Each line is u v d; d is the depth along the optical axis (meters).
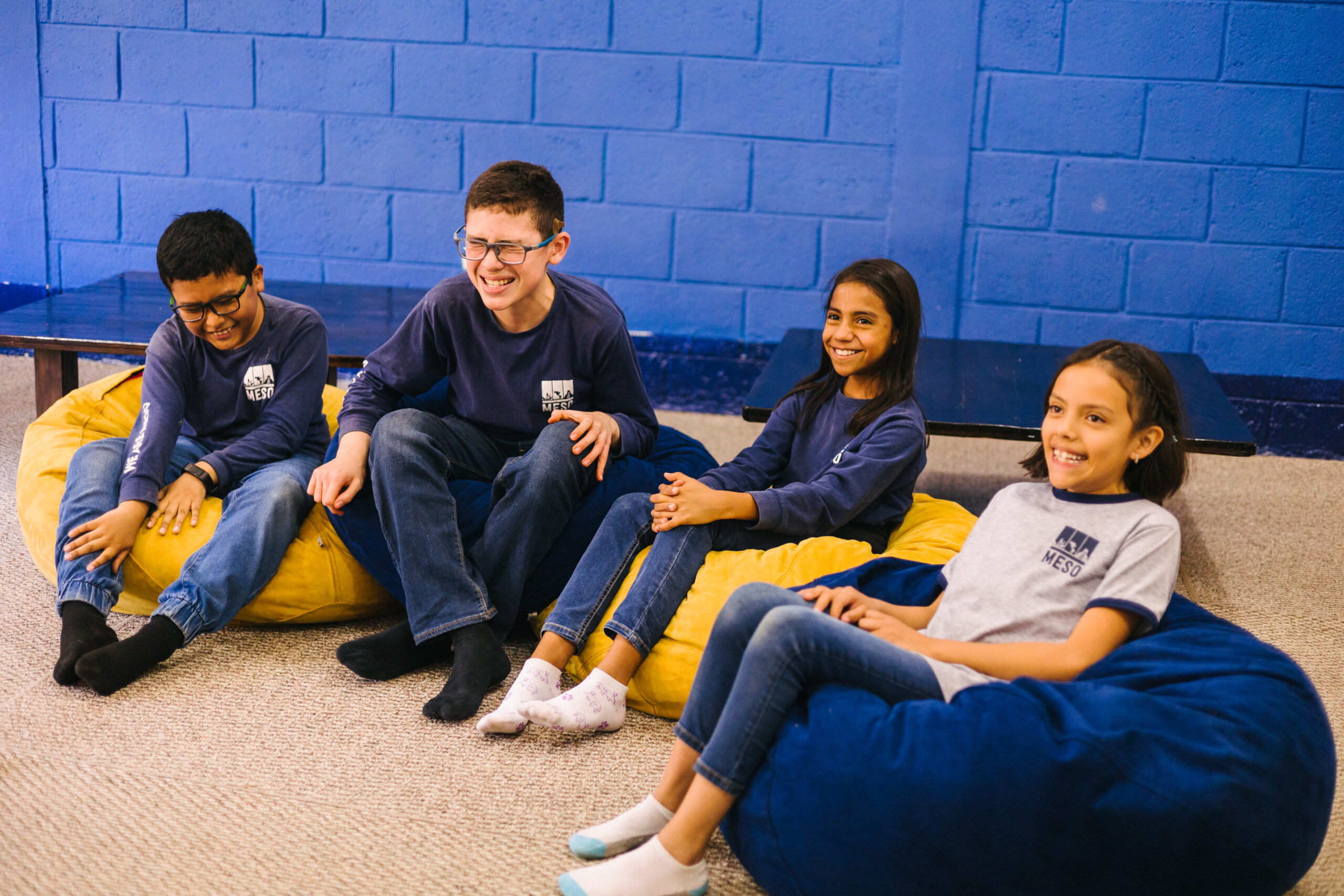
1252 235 3.63
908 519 2.33
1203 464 3.60
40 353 2.86
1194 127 3.58
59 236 4.08
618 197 3.87
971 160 3.70
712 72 3.73
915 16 3.60
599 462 2.15
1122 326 3.77
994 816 1.32
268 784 1.74
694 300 3.93
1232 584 2.63
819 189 3.78
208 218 2.19
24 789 1.70
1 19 3.91
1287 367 3.71
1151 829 1.30
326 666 2.12
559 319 2.22
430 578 2.03
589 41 3.75
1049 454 1.62
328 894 1.50
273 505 2.15
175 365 2.29
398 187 3.93
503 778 1.78
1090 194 3.68
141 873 1.53
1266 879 1.37
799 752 1.41
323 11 3.80
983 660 1.52
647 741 1.91
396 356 2.26
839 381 2.20
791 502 2.00
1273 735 1.39
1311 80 3.50
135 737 1.85
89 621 2.04
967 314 3.83
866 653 1.47
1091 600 1.54
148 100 3.94
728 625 1.50
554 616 1.95
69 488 2.17
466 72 3.81
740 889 1.55
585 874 1.46
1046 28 3.57
